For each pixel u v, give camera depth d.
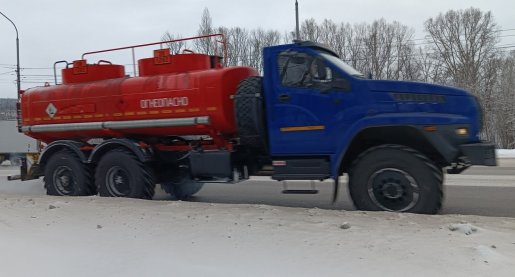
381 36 49.44
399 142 7.26
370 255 4.57
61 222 6.40
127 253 4.94
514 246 4.73
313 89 7.50
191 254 4.85
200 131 8.54
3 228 6.15
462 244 4.77
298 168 7.68
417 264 4.28
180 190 10.09
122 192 9.12
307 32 46.53
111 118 9.16
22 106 10.28
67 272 4.47
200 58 8.85
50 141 10.55
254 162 8.62
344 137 7.28
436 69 52.72
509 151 24.67
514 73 43.62
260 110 7.93
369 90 7.16
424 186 6.73
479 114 6.97
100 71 9.67
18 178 11.87
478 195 9.46
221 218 6.33
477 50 52.56
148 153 9.05
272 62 7.79
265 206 7.41
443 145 6.79
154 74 9.04
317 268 4.32
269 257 4.68
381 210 6.98
